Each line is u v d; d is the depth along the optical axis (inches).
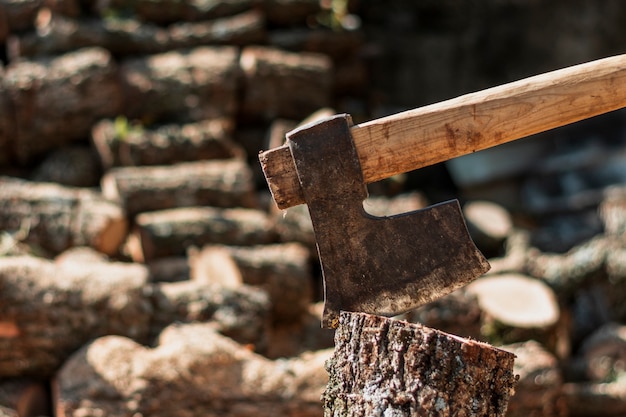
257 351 215.2
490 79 490.6
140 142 291.3
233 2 346.6
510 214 422.6
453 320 236.2
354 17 409.4
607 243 299.7
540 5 485.1
